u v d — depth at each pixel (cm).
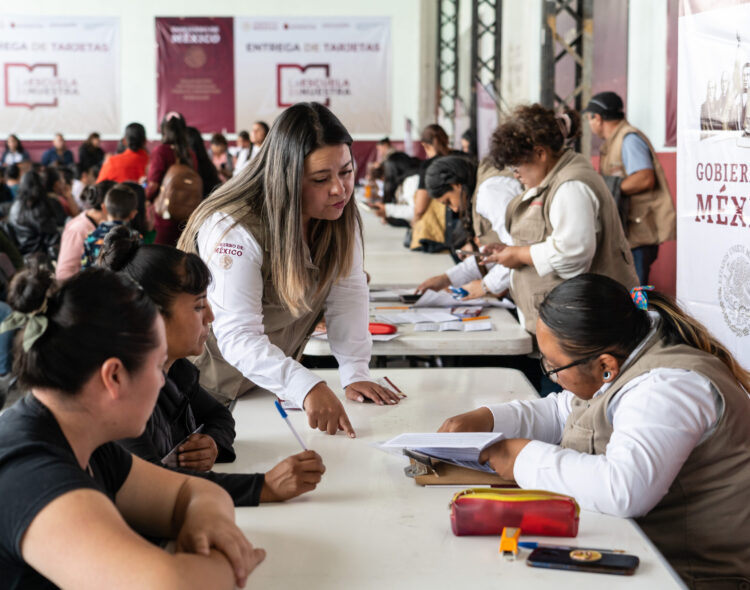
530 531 137
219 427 177
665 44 541
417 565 127
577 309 154
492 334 280
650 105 573
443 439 164
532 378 315
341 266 213
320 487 159
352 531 140
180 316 155
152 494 131
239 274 198
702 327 159
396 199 680
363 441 186
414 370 247
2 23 1399
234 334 198
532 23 784
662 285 589
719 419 147
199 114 1426
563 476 148
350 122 1428
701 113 268
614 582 122
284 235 196
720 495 149
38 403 111
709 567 152
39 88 1416
